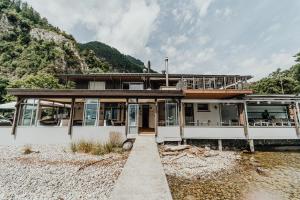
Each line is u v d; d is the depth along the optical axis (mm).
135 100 15992
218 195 6863
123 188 5398
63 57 72562
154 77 19672
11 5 107250
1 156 10797
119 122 17453
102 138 13695
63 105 20531
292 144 15961
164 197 4844
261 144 15609
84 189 6344
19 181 7035
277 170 10070
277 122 17250
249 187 7680
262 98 15969
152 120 18984
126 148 12445
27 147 12531
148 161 8234
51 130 13672
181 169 9539
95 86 20250
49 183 6883
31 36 86938
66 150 12188
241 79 17438
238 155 13273
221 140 14469
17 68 60125
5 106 18312
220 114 18609
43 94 13758
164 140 13930
